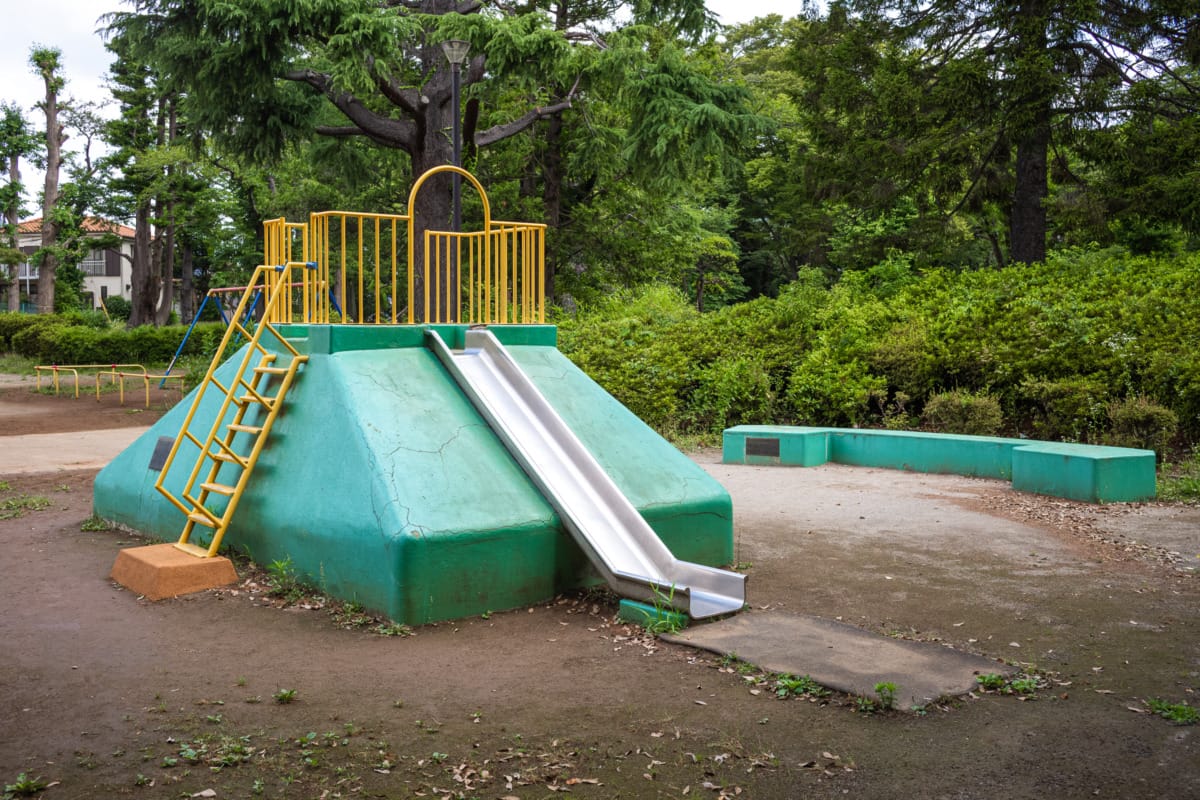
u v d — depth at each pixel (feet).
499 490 22.81
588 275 106.32
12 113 166.91
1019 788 12.82
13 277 177.99
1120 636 19.61
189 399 32.14
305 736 14.58
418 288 79.97
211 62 72.23
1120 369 45.65
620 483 25.00
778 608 21.80
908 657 17.93
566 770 13.48
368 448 22.57
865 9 73.51
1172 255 71.15
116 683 17.10
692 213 112.47
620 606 21.03
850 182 73.15
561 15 93.35
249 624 20.76
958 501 35.37
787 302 63.67
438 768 13.55
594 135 90.53
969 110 63.72
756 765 13.60
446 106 79.61
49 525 32.65
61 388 100.01
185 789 12.92
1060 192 64.13
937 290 60.34
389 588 20.57
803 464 45.01
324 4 66.95
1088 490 34.60
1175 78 65.00
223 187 173.99
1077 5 58.44
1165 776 13.16
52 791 12.88
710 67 99.25
